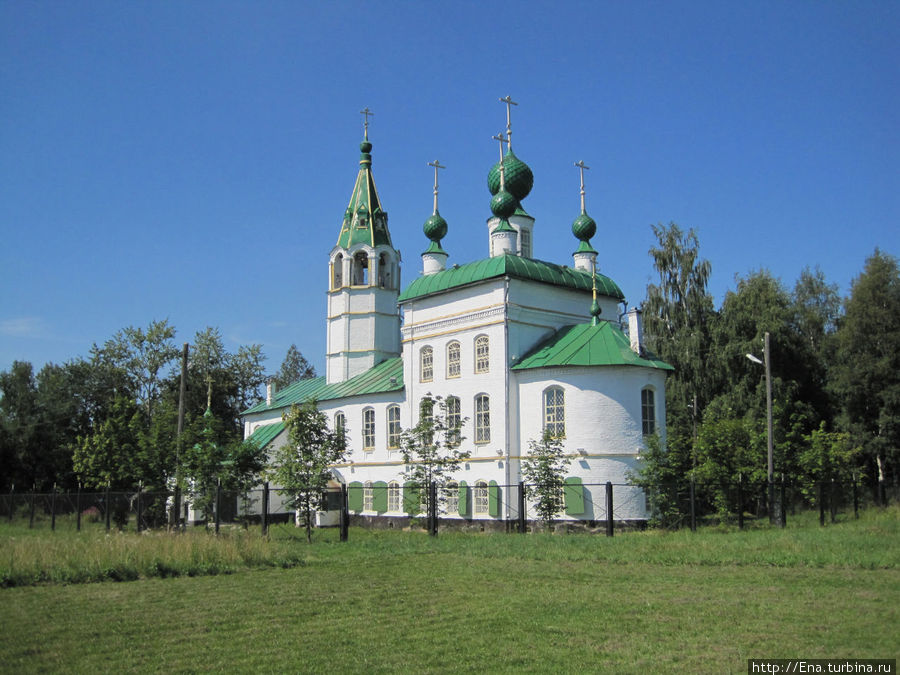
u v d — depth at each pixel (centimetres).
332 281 5672
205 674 1155
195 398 7756
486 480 4028
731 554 2184
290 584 1961
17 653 1286
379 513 4666
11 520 4716
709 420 4178
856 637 1269
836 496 3878
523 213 4753
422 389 4469
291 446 3516
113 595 1825
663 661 1160
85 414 7431
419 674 1128
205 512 3750
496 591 1788
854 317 5247
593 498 3709
